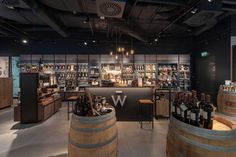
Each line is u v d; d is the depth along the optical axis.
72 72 10.46
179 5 5.20
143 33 8.79
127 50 10.70
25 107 5.62
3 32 8.26
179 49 10.88
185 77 10.68
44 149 3.69
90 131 2.46
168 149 2.12
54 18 6.73
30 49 10.56
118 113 6.01
